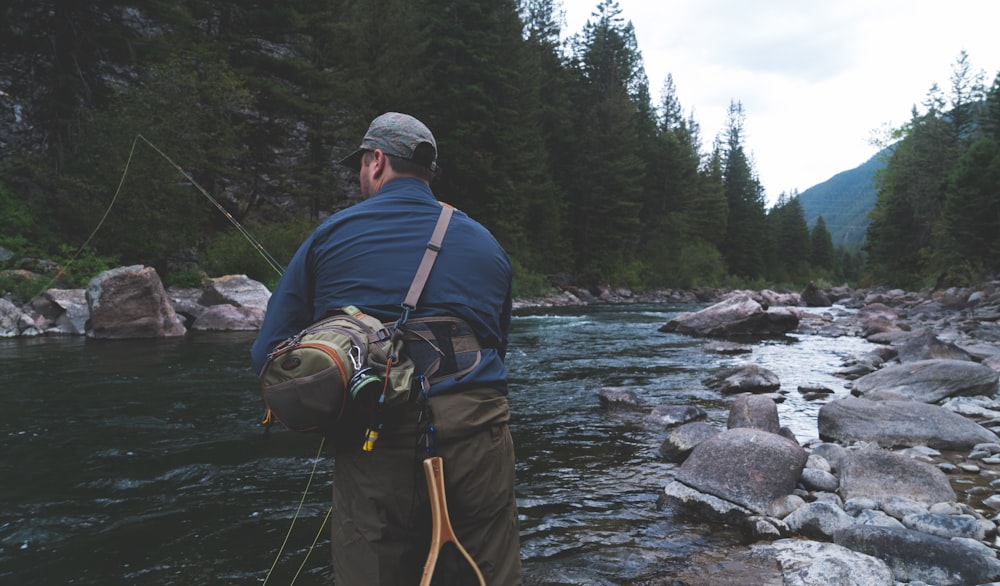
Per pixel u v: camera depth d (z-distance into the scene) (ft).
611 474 14.62
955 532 10.44
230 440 16.49
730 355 37.32
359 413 4.62
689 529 11.35
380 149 5.67
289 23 82.12
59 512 11.58
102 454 15.14
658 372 30.07
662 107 252.21
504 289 5.65
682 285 188.14
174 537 10.57
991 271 117.91
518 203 129.90
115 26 66.44
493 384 5.14
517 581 5.23
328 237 5.25
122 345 35.78
